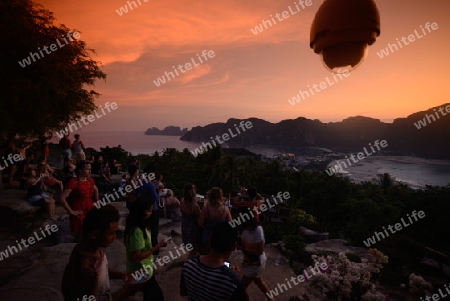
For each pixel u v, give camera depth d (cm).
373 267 324
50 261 463
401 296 525
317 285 326
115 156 1794
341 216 2588
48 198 690
